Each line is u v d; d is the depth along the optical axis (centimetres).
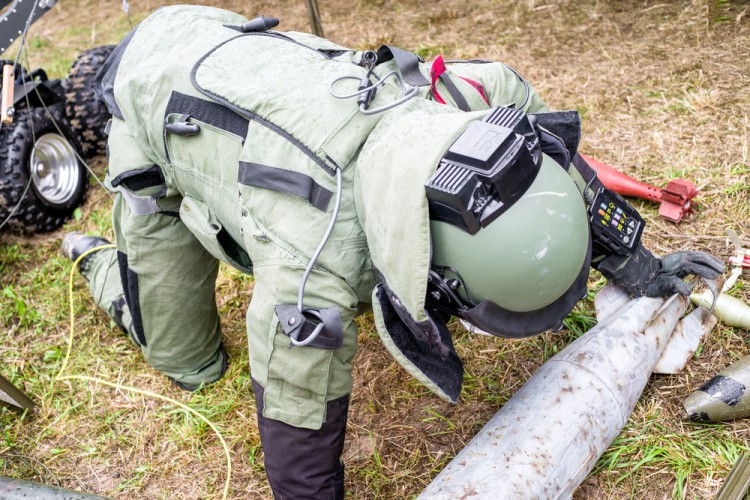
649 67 404
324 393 184
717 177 321
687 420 235
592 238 204
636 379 220
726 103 362
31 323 342
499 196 156
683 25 431
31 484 247
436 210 159
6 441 288
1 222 378
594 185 199
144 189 228
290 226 178
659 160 340
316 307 175
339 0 568
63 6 692
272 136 184
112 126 235
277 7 583
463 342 283
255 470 261
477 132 160
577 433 204
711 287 230
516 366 270
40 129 381
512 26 476
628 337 222
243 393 289
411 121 172
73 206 404
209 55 208
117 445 281
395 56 189
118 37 593
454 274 162
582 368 216
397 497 241
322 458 193
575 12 475
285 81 192
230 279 341
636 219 208
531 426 205
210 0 620
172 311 269
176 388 296
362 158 174
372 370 286
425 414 265
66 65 554
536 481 195
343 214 177
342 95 183
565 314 176
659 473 224
